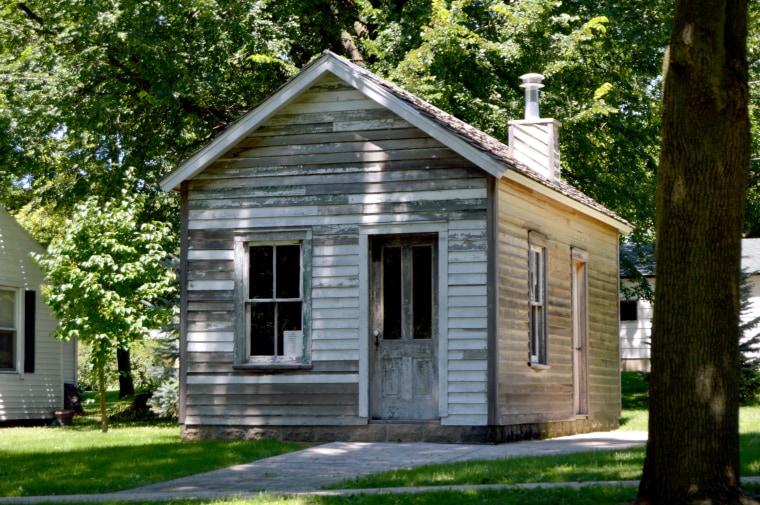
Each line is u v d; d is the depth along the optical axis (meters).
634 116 29.50
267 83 27.02
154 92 24.48
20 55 25.77
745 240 41.59
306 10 28.05
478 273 15.88
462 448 14.95
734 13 9.18
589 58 27.64
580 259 19.73
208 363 17.09
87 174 26.91
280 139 17.08
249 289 17.14
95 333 19.25
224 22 24.67
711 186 9.12
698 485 8.98
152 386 27.73
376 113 16.64
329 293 16.62
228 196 17.23
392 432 16.16
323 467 13.19
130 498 10.98
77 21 24.67
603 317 21.06
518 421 16.34
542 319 17.80
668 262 9.24
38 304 25.39
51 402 25.52
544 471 11.90
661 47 27.50
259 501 10.35
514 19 25.03
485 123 25.25
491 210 15.87
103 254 19.28
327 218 16.73
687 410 9.05
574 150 27.34
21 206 38.34
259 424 16.77
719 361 9.08
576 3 27.25
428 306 16.41
